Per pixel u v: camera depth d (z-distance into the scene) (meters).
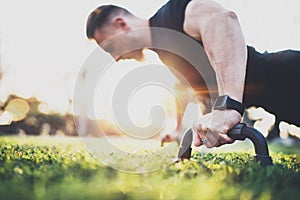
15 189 1.63
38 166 2.38
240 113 2.38
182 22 2.65
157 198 1.69
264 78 2.99
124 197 1.69
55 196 1.55
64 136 9.70
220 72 2.44
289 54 2.99
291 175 2.19
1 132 9.95
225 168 2.33
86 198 1.55
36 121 10.13
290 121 3.07
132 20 2.80
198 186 1.77
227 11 2.55
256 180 1.93
